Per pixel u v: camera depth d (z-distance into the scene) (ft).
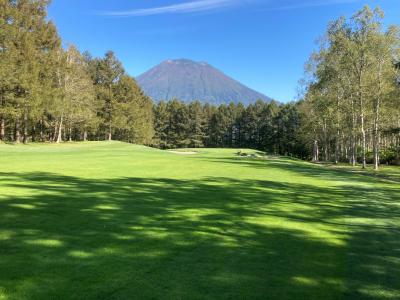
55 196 33.58
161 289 14.93
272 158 141.28
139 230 23.50
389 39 108.58
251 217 29.25
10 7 131.54
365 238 24.93
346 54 114.52
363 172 97.04
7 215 25.76
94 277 15.83
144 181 47.67
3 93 130.72
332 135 198.80
